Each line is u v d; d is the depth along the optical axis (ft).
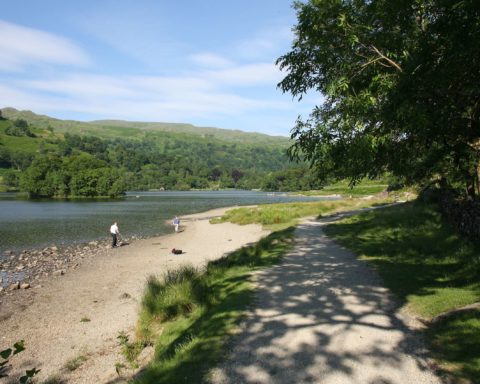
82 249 88.48
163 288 37.70
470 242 37.63
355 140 21.39
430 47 20.74
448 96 22.29
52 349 31.01
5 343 32.71
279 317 24.94
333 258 44.32
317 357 19.12
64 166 421.18
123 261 71.61
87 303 44.04
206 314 28.37
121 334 32.17
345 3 23.27
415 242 46.11
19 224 143.02
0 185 508.94
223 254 72.54
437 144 29.68
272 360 19.10
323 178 28.19
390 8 22.13
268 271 38.91
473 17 18.20
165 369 20.08
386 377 16.97
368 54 23.77
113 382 24.36
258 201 324.19
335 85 20.65
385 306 25.93
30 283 55.62
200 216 178.09
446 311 23.02
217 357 19.86
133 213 197.26
